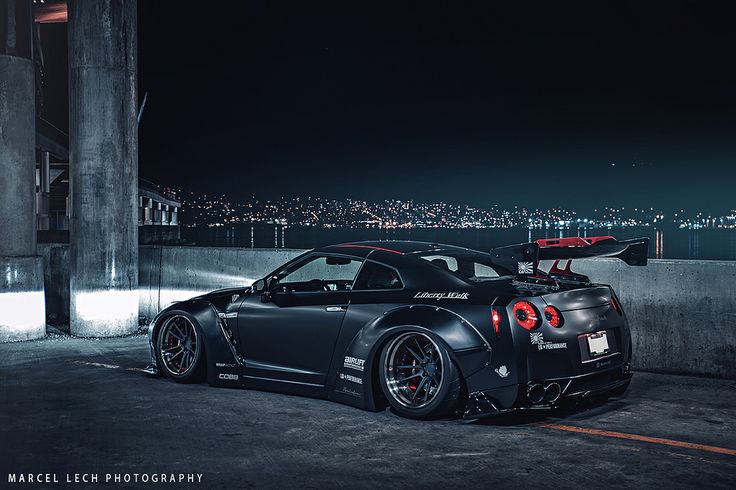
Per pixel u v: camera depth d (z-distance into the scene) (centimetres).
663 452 488
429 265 598
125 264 1023
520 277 612
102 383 707
